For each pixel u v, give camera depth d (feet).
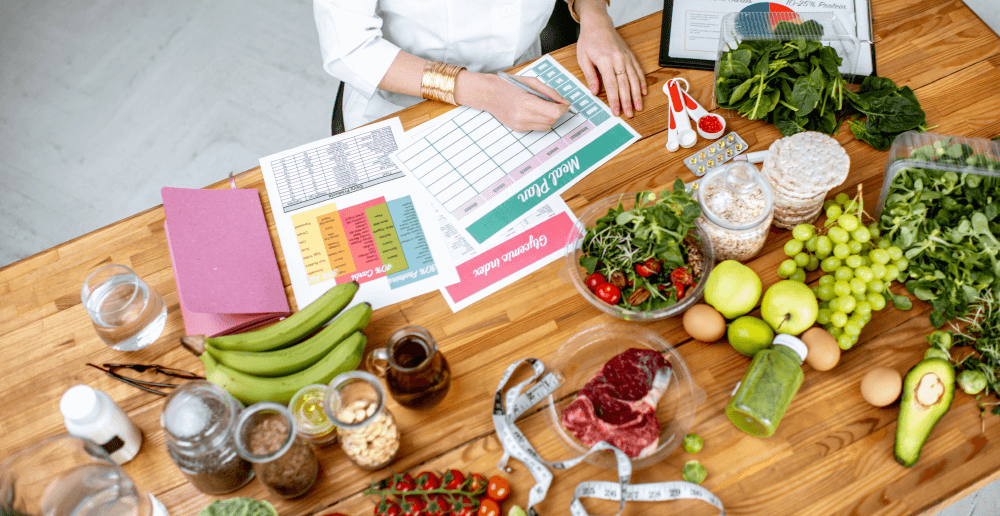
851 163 3.73
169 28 8.82
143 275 3.60
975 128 3.81
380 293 3.49
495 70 4.92
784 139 3.38
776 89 3.76
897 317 3.27
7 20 8.98
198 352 3.30
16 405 3.25
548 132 3.98
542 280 3.48
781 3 4.29
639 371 3.02
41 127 8.17
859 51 4.05
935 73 4.00
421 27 4.48
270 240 3.65
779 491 2.90
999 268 3.08
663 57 4.20
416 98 4.84
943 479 2.89
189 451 2.62
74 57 8.68
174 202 3.41
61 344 3.40
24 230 7.46
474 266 3.55
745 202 3.18
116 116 8.20
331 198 3.79
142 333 3.36
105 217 7.50
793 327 3.07
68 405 2.77
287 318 3.23
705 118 3.86
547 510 2.92
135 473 3.05
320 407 2.90
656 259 3.23
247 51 8.59
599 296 3.21
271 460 2.61
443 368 3.01
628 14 8.35
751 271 3.15
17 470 2.60
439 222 3.69
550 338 3.33
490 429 3.11
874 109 3.72
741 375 3.17
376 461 2.91
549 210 3.70
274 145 7.87
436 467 3.03
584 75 4.24
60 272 3.63
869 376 3.01
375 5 4.20
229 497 2.99
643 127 3.97
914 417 2.91
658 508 2.89
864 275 3.10
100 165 7.86
